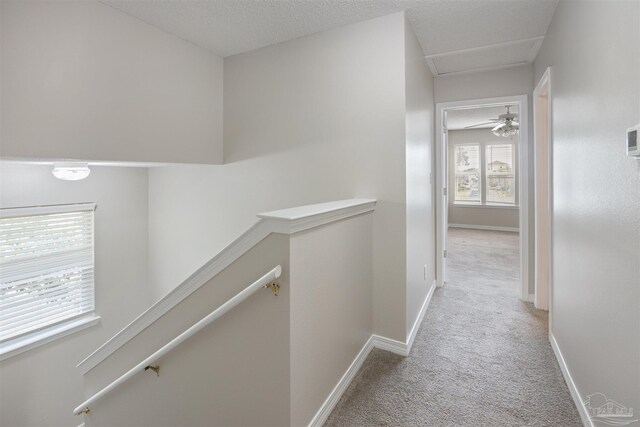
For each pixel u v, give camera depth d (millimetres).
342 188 2652
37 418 3031
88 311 3396
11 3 1935
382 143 2475
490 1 2271
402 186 2416
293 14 2449
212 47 3045
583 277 1776
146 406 1926
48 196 3055
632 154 1142
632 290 1233
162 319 1771
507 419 1780
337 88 2645
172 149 2848
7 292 2887
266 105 3018
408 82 2479
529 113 3463
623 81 1269
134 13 2480
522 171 3496
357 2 2283
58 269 3180
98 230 3455
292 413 1461
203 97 3098
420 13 2414
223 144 3295
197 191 3508
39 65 2053
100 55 2350
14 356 2887
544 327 2877
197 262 3568
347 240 2072
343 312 2016
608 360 1449
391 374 2197
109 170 3537
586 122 1709
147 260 3936
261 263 1476
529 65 3445
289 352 1437
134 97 2561
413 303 2699
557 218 2361
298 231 1482
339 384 1960
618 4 1314
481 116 6477
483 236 7699
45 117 2084
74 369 3273
